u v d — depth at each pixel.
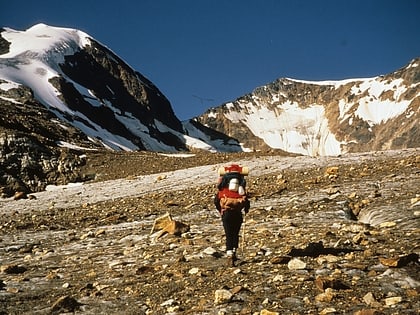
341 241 11.11
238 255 11.20
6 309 8.62
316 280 8.01
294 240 12.09
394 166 26.75
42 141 78.94
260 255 10.89
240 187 10.54
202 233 15.34
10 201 38.69
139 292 9.02
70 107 191.62
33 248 16.72
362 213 16.45
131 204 28.53
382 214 14.79
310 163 37.38
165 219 16.48
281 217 16.98
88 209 28.66
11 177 67.06
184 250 12.55
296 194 22.50
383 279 8.09
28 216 26.91
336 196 19.42
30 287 10.17
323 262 9.39
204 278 9.38
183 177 41.81
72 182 66.56
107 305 8.49
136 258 12.44
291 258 9.80
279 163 39.91
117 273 10.72
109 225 21.64
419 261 8.73
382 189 19.70
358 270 8.66
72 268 12.10
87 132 176.50
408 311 6.67
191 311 7.61
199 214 21.17
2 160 69.19
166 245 13.68
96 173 65.81
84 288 9.66
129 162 67.62
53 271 11.75
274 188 25.45
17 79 187.38
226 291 7.88
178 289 8.93
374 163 31.02
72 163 69.88
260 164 41.31
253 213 18.62
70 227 22.30
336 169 27.61
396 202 16.36
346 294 7.56
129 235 17.11
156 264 11.30
